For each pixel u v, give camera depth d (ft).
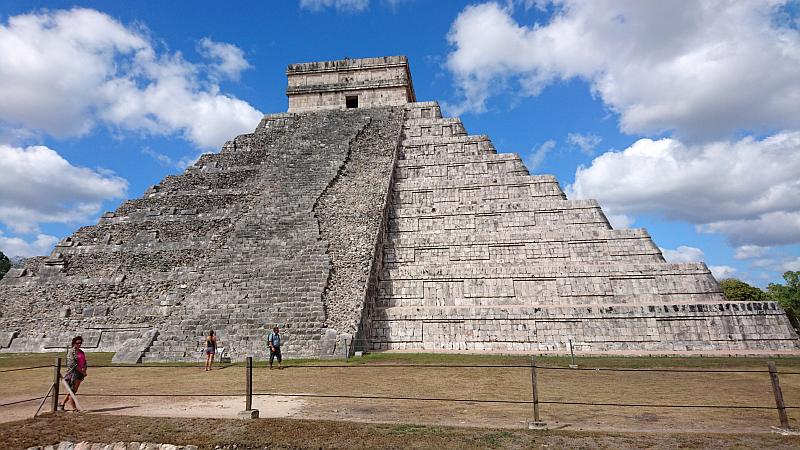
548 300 77.10
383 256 82.99
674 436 25.90
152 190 99.35
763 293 139.44
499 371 47.37
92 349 72.28
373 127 110.63
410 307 73.41
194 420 30.12
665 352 63.82
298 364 52.75
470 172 99.04
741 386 40.04
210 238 85.20
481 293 78.59
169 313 74.59
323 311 64.18
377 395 36.83
